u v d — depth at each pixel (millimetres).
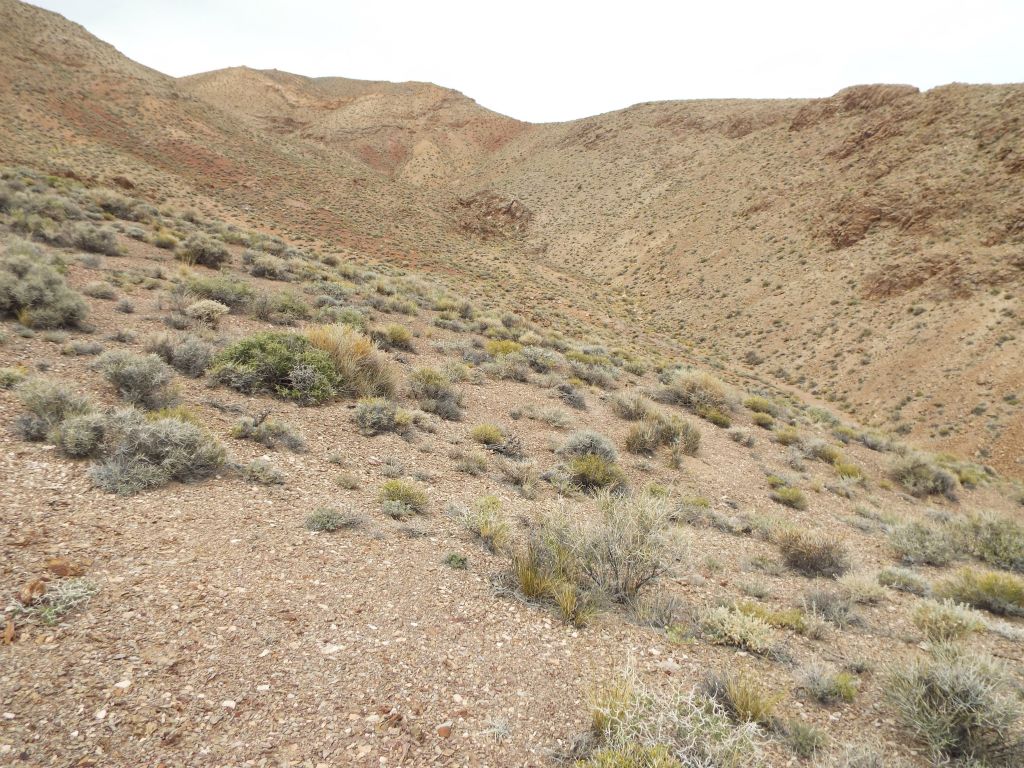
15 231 18609
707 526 9773
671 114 122000
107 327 11719
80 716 2980
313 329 12680
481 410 13648
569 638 4742
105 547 4633
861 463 18891
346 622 4332
